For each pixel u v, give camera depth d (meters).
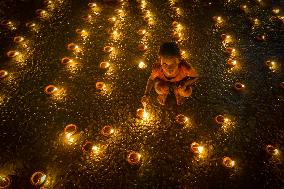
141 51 5.39
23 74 4.98
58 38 5.68
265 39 5.69
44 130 4.19
